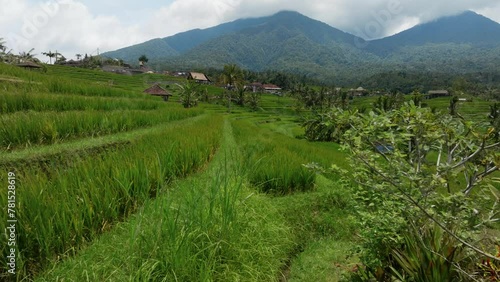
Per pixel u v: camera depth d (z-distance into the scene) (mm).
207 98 80812
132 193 6141
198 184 6562
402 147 4270
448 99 97875
